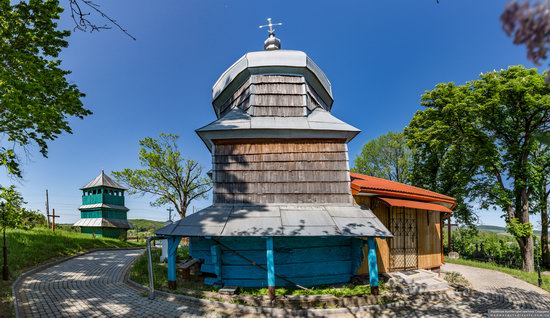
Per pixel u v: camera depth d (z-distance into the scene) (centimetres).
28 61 1004
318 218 859
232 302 742
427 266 1143
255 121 1022
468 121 1923
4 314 646
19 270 1122
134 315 677
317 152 979
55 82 1083
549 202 2144
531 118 1752
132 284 938
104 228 2930
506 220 1969
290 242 895
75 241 1939
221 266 872
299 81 1114
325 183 958
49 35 1082
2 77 849
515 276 1280
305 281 880
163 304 753
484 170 2067
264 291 814
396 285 887
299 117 1069
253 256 877
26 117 934
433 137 2141
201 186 2778
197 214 891
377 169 3309
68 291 873
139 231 3969
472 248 2230
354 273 919
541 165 1892
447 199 1232
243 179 953
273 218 848
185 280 936
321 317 693
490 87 1797
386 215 1055
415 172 2566
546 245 2166
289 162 968
